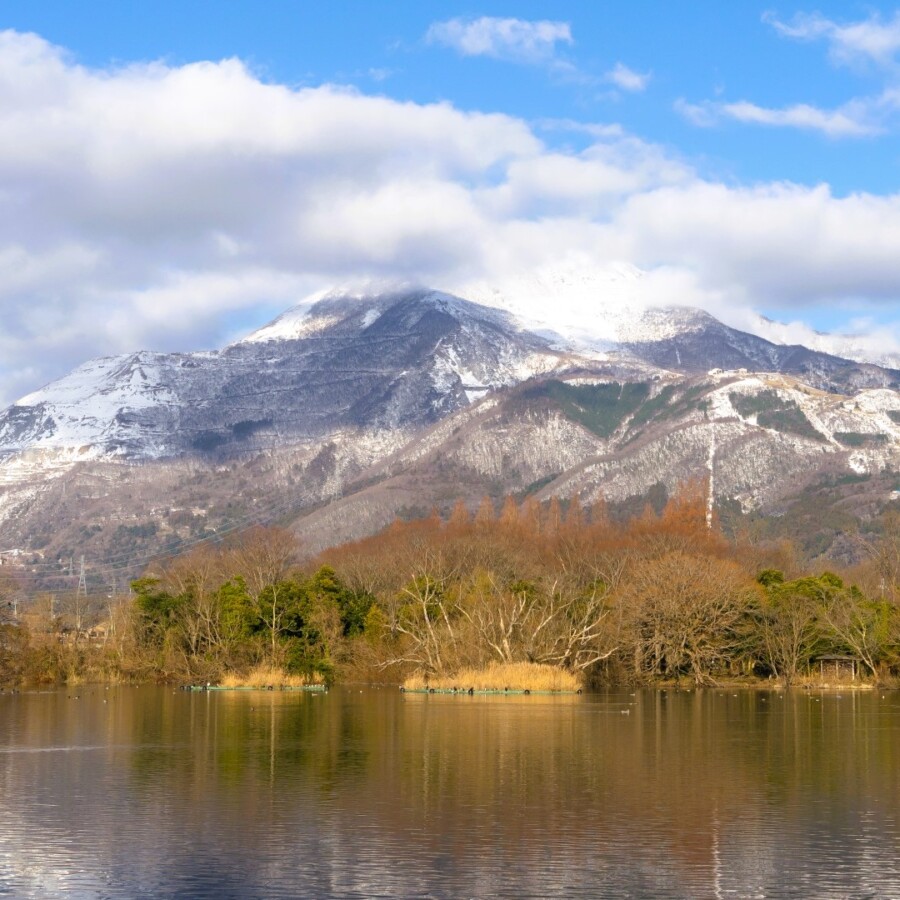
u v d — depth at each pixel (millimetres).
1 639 159125
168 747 81625
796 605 166000
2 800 60469
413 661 148000
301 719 102438
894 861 47594
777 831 52875
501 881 44625
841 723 100812
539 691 137500
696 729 94500
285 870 46156
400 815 56250
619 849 49438
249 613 158500
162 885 44250
